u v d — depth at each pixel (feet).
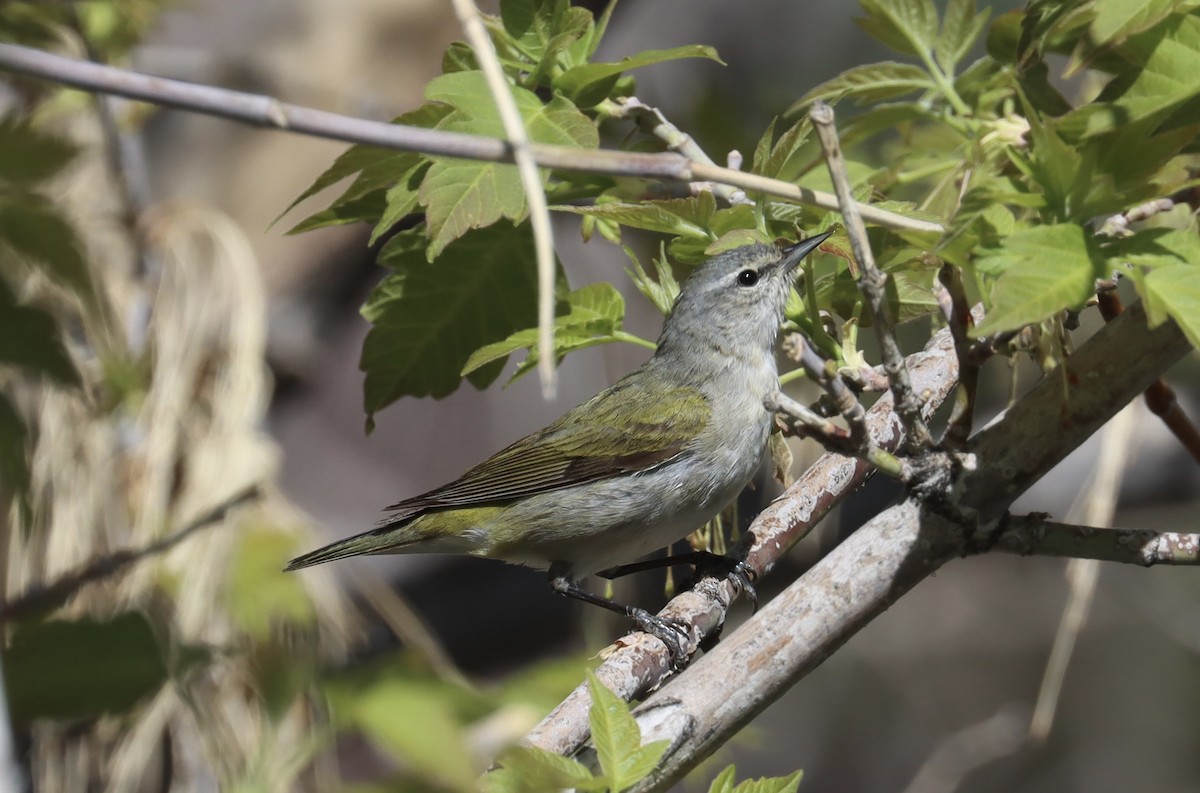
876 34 29.30
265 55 51.60
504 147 16.83
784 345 18.02
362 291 54.13
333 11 51.98
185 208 39.11
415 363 28.19
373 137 16.66
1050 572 70.74
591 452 31.40
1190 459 48.55
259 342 37.37
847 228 18.35
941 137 32.78
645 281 27.27
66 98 38.91
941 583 71.87
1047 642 70.03
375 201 27.45
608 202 26.14
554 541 31.96
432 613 47.88
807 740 69.56
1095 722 68.44
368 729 17.61
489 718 21.38
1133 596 59.26
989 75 29.14
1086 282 17.53
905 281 24.82
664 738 19.07
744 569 25.76
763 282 31.27
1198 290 17.29
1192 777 66.74
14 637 18.08
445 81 23.54
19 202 15.78
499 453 32.81
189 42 51.60
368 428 28.48
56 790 30.68
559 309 27.58
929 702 69.92
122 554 26.37
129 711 18.38
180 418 35.68
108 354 32.68
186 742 30.76
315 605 33.99
